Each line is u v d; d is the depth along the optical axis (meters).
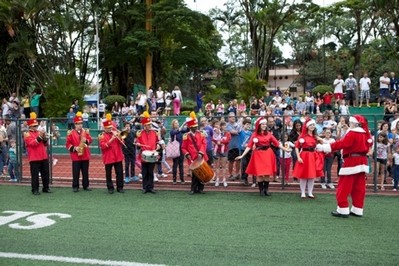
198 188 11.61
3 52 28.41
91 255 6.74
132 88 37.78
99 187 12.84
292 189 11.86
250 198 10.85
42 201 10.87
